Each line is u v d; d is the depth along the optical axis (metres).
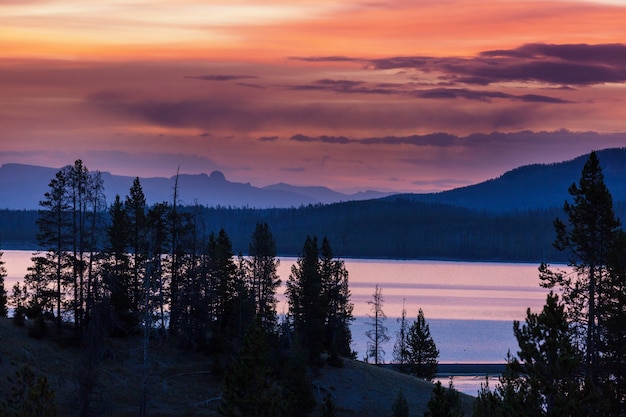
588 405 37.22
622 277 51.09
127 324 81.62
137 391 72.00
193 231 83.75
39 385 42.38
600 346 52.06
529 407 37.56
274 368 77.38
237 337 83.69
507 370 40.25
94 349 66.69
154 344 81.19
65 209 77.25
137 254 82.62
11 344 71.56
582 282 53.16
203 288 83.06
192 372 77.25
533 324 38.88
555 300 39.00
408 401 82.94
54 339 75.81
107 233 82.00
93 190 77.69
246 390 49.75
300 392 67.81
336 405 78.88
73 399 63.53
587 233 52.75
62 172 76.88
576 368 39.00
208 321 83.19
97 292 76.81
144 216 83.25
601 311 52.00
